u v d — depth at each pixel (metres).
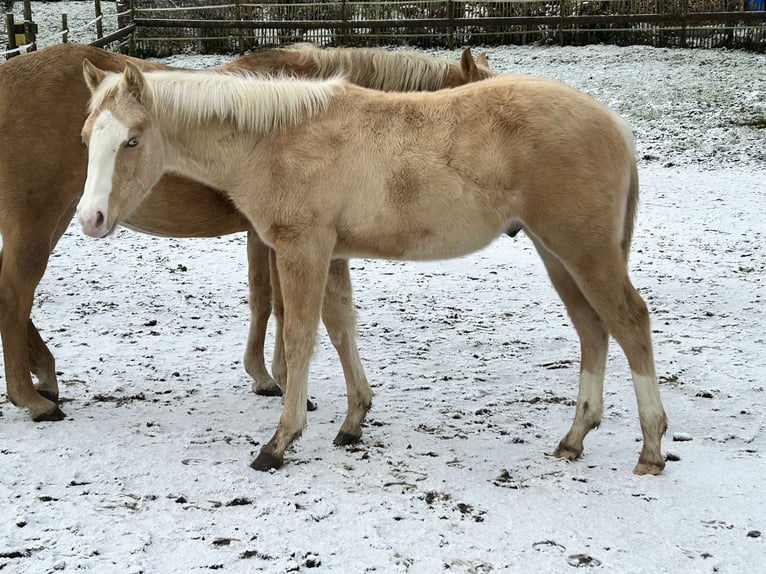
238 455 4.26
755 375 5.49
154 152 4.03
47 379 4.94
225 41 20.27
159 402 5.04
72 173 4.65
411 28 20.19
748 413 4.86
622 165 4.01
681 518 3.57
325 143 4.08
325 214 4.07
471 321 6.81
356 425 4.46
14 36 14.77
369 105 4.17
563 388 5.38
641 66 18.30
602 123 3.98
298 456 4.27
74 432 4.48
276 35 20.33
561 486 3.89
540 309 7.13
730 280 7.81
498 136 3.93
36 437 4.39
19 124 4.55
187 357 5.90
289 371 4.13
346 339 4.44
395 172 4.01
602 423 4.79
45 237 4.68
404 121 4.09
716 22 19.52
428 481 3.96
